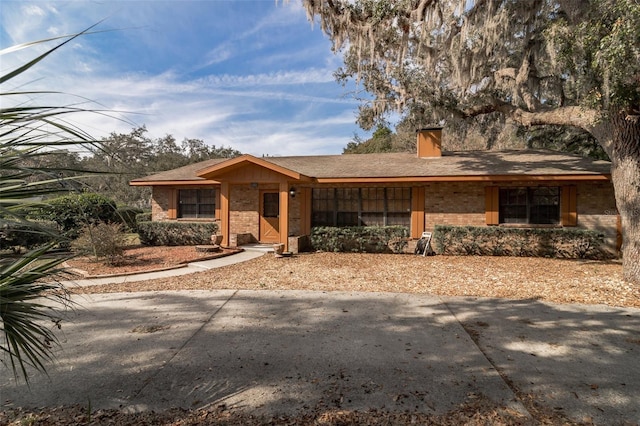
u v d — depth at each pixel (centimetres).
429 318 475
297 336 411
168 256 1008
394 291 626
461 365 335
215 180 1150
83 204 1092
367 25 902
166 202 1361
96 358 352
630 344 383
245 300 566
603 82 609
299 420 250
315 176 1142
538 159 1186
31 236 566
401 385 297
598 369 326
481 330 429
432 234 1093
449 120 1245
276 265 888
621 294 595
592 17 601
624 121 673
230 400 276
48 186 184
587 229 999
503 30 829
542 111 895
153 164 2981
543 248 1000
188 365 336
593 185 1017
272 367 331
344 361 344
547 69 938
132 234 1534
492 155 1306
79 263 899
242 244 1223
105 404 271
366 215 1187
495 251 1035
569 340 396
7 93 158
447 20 891
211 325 449
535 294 602
